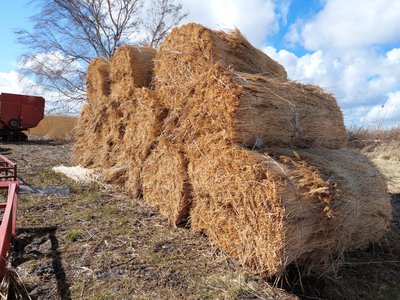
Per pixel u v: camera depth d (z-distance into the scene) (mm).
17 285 3238
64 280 3342
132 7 23719
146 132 5715
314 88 4582
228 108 3775
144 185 5809
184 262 3770
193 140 4516
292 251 3205
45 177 7578
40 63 22891
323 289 3430
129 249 4043
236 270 3588
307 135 4277
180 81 4840
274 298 3174
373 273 3795
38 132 20156
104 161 7617
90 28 23875
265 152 3695
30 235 4398
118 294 3129
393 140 11930
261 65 4914
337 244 3590
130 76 6375
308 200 3289
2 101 15516
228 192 3754
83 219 4969
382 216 4098
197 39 4504
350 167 4016
